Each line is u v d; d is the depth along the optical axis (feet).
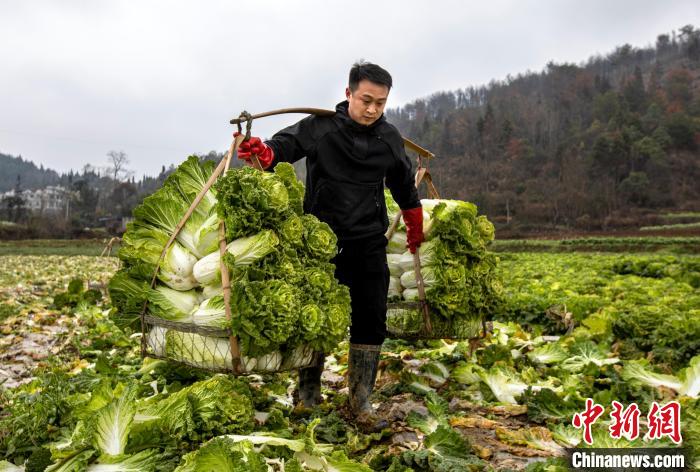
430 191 16.51
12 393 13.91
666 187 375.04
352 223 12.10
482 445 11.32
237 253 9.77
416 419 11.84
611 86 598.75
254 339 9.60
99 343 20.36
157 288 10.25
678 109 487.61
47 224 266.16
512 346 19.60
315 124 12.20
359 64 11.88
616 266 66.59
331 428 11.18
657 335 19.24
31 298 38.01
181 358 10.08
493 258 15.71
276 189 9.99
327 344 10.39
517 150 431.02
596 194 343.26
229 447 7.91
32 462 8.36
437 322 14.83
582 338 20.94
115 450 8.33
